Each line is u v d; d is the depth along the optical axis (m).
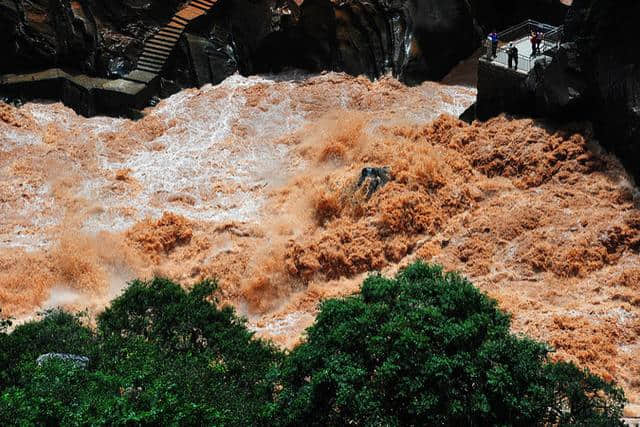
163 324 29.00
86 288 39.09
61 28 51.72
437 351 24.38
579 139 41.31
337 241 40.00
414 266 27.50
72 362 25.83
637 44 39.44
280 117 49.16
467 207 41.06
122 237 41.09
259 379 27.30
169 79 53.38
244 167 46.03
